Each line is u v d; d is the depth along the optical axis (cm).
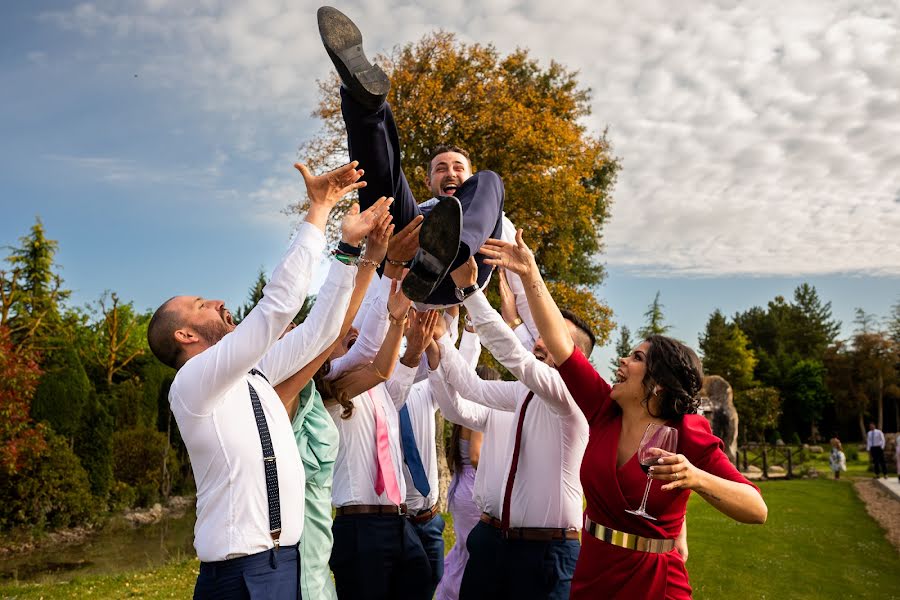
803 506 1591
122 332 2575
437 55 2006
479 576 392
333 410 380
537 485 372
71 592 813
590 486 291
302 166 268
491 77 2038
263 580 243
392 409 418
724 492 255
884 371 5400
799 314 7381
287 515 253
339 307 279
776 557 954
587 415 314
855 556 1009
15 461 1551
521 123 1958
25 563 1340
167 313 281
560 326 322
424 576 404
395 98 1981
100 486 1895
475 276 344
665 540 280
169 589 811
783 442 4825
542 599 368
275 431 261
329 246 1872
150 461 2189
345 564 392
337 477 398
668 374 285
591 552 289
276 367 279
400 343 359
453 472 549
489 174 358
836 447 2598
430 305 357
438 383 445
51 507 1634
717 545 1030
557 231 2183
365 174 317
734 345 5669
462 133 1939
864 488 2173
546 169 2023
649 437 270
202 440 245
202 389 240
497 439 427
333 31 275
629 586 277
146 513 1972
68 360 1944
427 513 467
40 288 2536
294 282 247
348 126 305
